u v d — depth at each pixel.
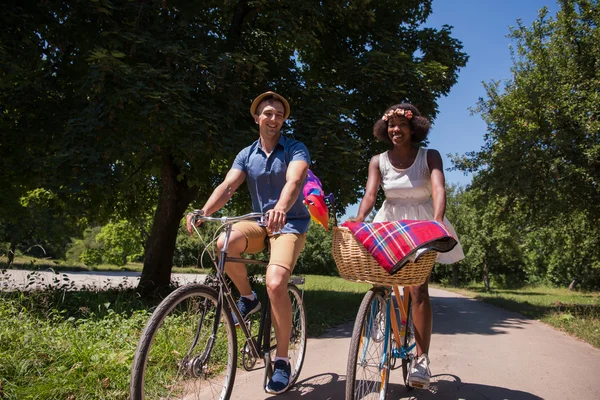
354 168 8.71
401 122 3.10
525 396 3.29
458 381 3.65
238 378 3.54
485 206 15.34
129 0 8.27
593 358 4.83
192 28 8.80
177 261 34.69
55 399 2.79
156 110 6.79
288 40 9.33
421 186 3.14
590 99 12.14
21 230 30.34
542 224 14.66
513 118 13.94
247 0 9.88
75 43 8.34
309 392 3.25
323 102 8.97
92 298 7.25
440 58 11.02
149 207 13.36
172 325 2.85
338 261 2.65
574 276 37.12
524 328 7.47
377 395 2.87
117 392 2.98
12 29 7.65
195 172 8.59
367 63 9.62
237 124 8.62
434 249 2.44
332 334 6.16
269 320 2.97
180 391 2.78
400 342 3.03
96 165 7.14
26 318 4.05
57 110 8.70
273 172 2.97
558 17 13.36
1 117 8.31
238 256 2.84
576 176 12.38
